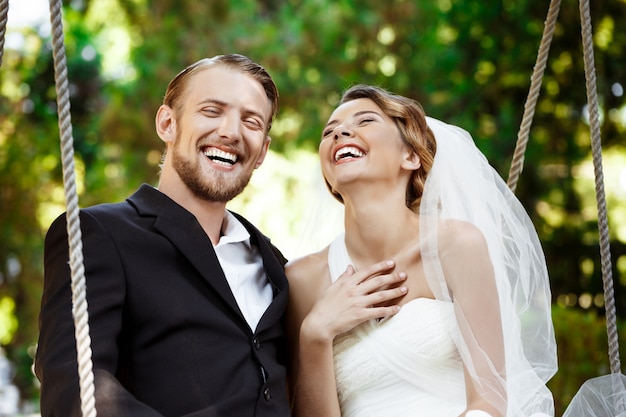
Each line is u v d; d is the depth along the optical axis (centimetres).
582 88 971
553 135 998
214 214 354
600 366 607
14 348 1388
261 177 1234
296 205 1230
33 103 1462
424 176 377
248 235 355
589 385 363
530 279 368
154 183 1238
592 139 377
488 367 339
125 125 1207
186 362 317
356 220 368
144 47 1197
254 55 1170
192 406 313
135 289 320
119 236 325
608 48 973
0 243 1358
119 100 1217
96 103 1456
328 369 348
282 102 1161
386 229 364
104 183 1356
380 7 1128
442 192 367
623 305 940
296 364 369
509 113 998
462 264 352
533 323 363
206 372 317
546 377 360
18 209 1369
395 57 1127
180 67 1188
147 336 318
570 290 955
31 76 1464
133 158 1230
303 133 1170
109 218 329
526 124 403
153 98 1199
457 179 369
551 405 352
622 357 614
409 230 367
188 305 323
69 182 283
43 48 1475
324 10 1165
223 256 350
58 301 314
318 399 348
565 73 978
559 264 962
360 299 348
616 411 357
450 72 1059
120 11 1334
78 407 288
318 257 385
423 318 348
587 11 381
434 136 376
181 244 330
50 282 322
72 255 281
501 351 344
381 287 357
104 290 314
